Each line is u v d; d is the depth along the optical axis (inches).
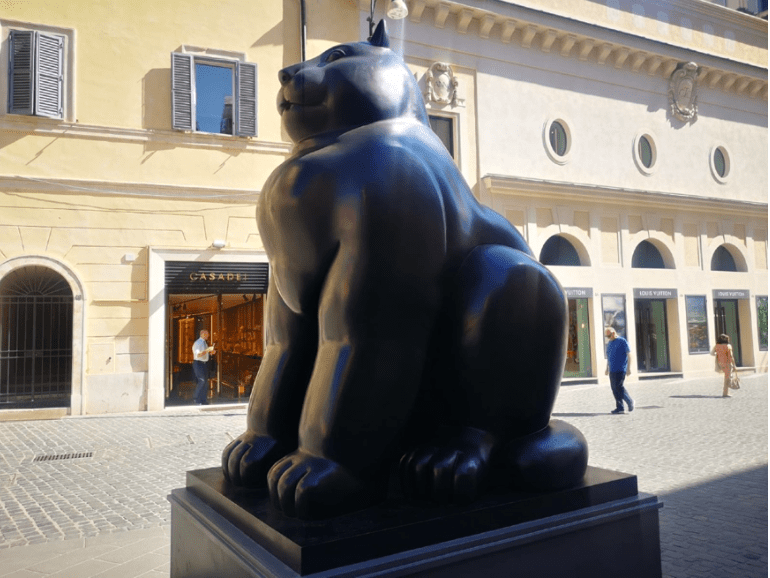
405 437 68.5
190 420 334.0
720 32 593.3
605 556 65.7
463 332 64.6
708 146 587.2
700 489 164.6
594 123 527.8
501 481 66.7
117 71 391.2
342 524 54.6
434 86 459.5
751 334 599.5
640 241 547.8
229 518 62.9
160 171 396.2
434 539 55.7
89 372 370.0
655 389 466.3
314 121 70.4
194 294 417.1
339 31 439.2
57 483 193.5
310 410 60.1
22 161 367.2
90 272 375.6
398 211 59.8
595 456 209.9
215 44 413.4
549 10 509.7
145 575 109.6
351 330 59.2
